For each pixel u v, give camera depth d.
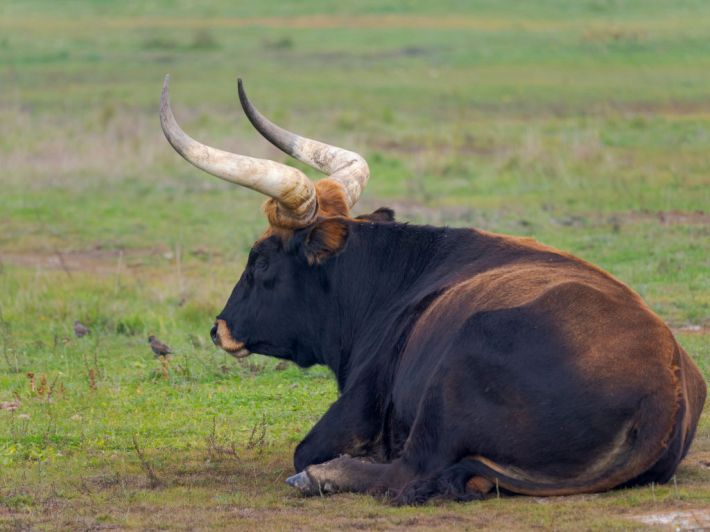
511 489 21.86
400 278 26.72
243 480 26.44
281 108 116.62
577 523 20.25
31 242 65.25
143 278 54.53
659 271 50.03
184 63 162.50
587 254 54.38
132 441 30.81
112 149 91.50
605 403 21.11
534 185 75.38
